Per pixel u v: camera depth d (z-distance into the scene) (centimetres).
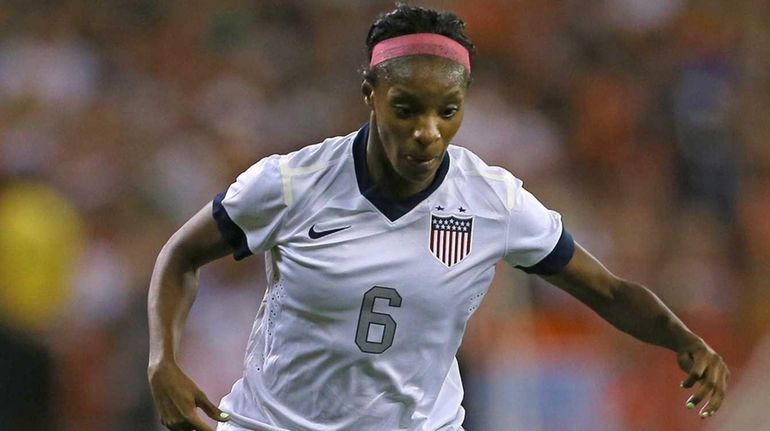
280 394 1603
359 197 1551
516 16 5581
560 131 5197
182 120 5234
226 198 1584
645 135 5241
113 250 4453
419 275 1546
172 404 1534
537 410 3569
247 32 5656
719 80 5434
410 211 1554
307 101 5334
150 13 5697
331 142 1586
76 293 3988
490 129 4966
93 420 3872
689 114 5266
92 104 5266
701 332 4350
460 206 1571
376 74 1488
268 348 1614
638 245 4659
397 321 1546
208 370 3772
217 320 3862
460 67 1473
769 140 5275
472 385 3253
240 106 5294
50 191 3891
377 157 1543
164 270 1608
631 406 3722
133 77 5441
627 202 4919
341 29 5641
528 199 1617
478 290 1589
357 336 1545
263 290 3981
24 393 2834
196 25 5669
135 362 3481
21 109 5194
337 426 1580
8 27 5522
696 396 1664
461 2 5588
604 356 3762
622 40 5597
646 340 1708
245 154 5078
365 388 1567
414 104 1455
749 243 4812
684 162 5100
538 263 1628
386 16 1500
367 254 1540
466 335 3350
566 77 5425
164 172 4847
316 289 1545
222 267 3950
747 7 5744
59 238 3594
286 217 1562
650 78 5456
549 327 3731
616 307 1698
